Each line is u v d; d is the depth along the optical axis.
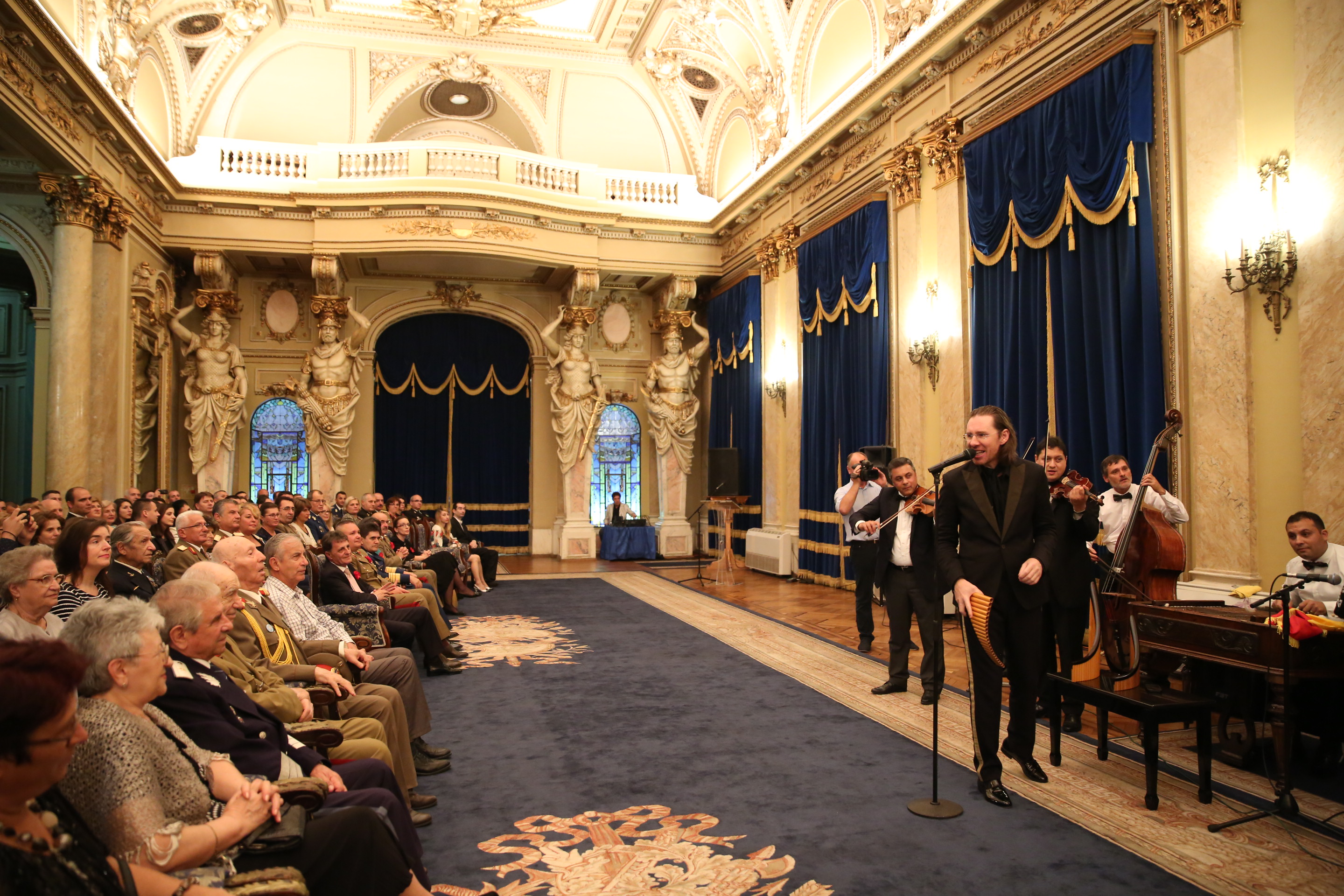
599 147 14.69
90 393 9.36
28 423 12.42
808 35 11.16
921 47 8.29
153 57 11.39
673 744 4.31
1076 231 6.38
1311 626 3.38
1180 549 4.27
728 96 13.67
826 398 10.55
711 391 14.73
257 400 13.76
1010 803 3.44
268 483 13.78
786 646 6.87
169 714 2.36
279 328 13.94
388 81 13.57
